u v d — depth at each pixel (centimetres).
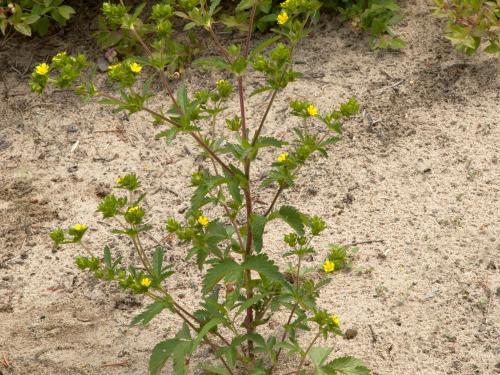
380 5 189
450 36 181
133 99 121
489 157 167
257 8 192
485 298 145
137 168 174
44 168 176
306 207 163
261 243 124
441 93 181
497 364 136
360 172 168
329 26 197
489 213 158
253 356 137
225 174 126
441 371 136
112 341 144
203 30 198
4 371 140
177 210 165
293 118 179
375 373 136
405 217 159
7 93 191
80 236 127
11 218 166
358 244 155
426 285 148
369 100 181
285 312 146
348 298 147
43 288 154
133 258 157
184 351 126
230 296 123
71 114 186
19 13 188
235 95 185
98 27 202
